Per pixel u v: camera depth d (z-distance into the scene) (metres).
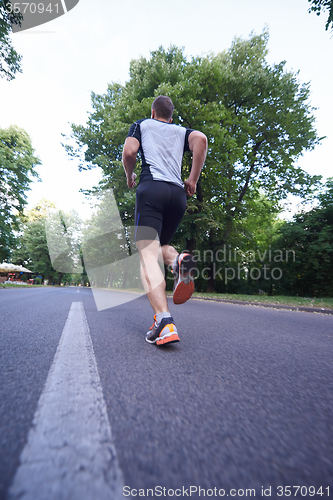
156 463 0.61
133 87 14.67
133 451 0.65
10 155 17.94
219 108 13.48
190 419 0.83
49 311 3.41
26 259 38.19
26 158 18.62
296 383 1.22
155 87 14.23
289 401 1.01
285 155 15.71
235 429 0.79
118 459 0.61
